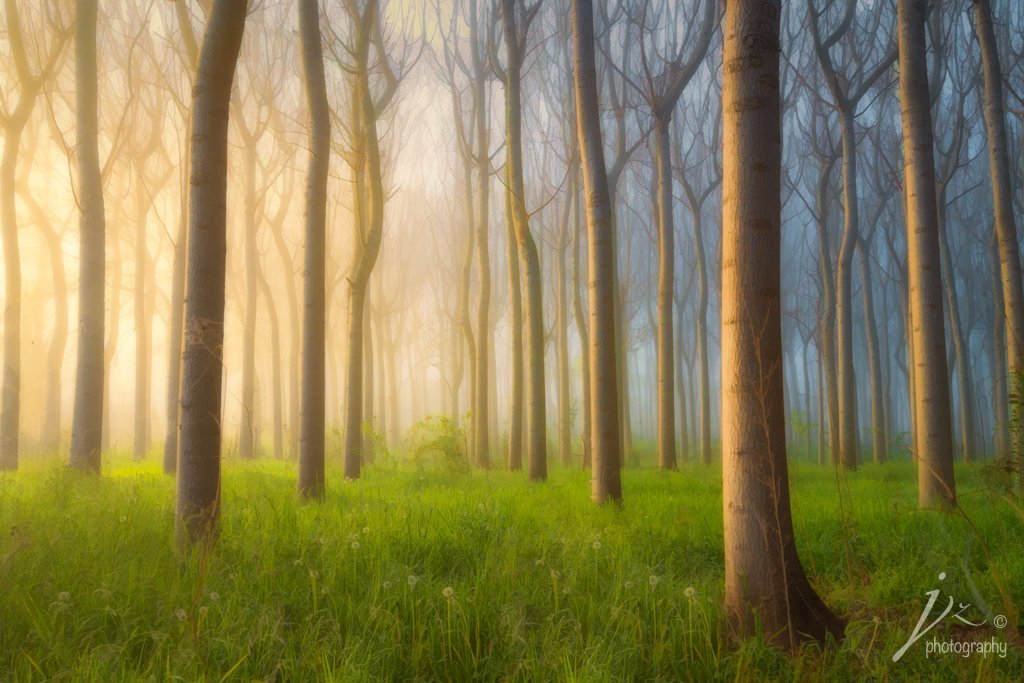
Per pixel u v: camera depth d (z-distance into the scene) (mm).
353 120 13141
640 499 9328
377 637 3676
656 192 21953
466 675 3436
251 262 20469
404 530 5871
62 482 8828
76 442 11234
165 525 5863
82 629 3641
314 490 9000
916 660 3678
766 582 3930
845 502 8484
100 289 11766
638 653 3600
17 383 13969
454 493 9570
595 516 7645
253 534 5527
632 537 6172
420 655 3518
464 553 5387
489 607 4020
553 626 3781
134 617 3781
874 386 20609
